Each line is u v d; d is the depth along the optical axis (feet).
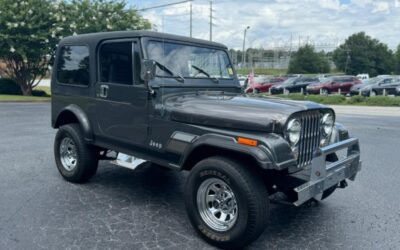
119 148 14.21
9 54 69.92
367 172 19.52
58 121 17.15
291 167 10.42
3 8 67.46
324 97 73.61
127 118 13.53
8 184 16.30
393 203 14.92
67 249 10.59
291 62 255.29
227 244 10.62
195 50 14.25
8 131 30.96
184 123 11.77
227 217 10.95
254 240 10.55
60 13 73.46
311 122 11.20
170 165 12.31
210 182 11.03
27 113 44.96
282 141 10.18
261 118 10.41
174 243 11.13
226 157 10.85
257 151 9.96
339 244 11.32
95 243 11.00
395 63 279.08
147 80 12.05
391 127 38.09
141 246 10.89
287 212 13.85
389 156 23.41
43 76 79.20
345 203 14.88
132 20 80.38
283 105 11.05
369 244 11.33
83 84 15.39
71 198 14.70
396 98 67.87
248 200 10.10
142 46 12.72
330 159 12.69
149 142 12.85
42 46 72.08
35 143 25.72
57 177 17.47
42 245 10.79
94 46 14.70
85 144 15.81
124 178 17.53
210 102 11.85
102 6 78.28
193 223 11.43
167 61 13.19
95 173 16.87
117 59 13.76
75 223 12.35
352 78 94.12
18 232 11.57
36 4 71.10
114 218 12.85
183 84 13.26
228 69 15.60
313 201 13.52
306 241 11.51
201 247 10.93
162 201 14.64
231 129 10.83
